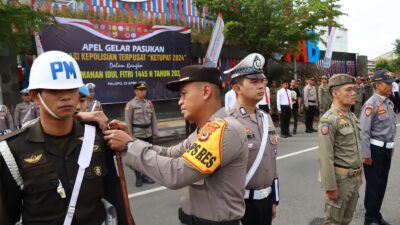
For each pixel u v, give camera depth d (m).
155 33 12.05
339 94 3.38
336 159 3.39
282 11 13.43
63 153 1.75
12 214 1.72
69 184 1.73
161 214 4.83
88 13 11.22
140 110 6.56
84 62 10.48
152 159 1.85
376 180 4.15
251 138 2.81
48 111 1.67
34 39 9.67
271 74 16.05
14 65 9.54
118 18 11.90
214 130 1.82
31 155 1.70
